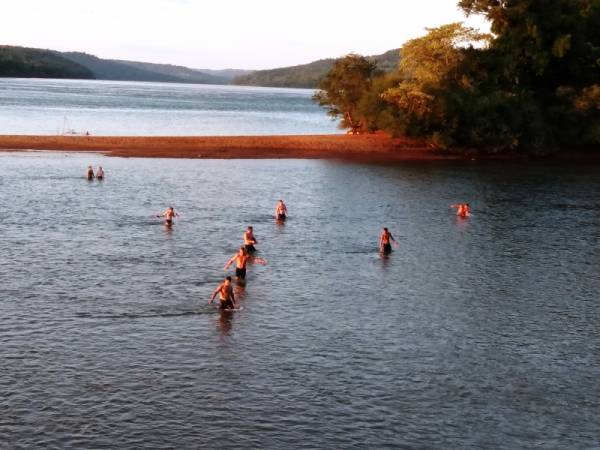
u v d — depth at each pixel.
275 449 20.12
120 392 23.16
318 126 158.50
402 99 95.62
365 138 103.31
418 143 101.50
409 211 57.12
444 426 21.80
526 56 105.88
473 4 107.62
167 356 26.16
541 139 99.50
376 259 41.31
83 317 29.84
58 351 26.22
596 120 101.69
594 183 77.38
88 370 24.70
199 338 28.03
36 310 30.44
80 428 20.80
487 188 71.19
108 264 38.00
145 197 59.03
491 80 105.69
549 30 104.81
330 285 35.84
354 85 111.44
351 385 24.34
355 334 29.11
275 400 23.03
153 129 130.38
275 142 98.50
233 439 20.58
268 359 26.27
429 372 25.61
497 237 48.09
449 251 43.75
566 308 33.22
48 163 76.81
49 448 19.67
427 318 31.34
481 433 21.45
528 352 27.73
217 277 36.47
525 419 22.39
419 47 103.19
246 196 61.88
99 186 63.38
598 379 25.44
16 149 85.81
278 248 43.19
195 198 59.75
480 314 32.06
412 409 22.80
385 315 31.59
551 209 60.00
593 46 110.06
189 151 91.00
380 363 26.27
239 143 97.12
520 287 36.41
